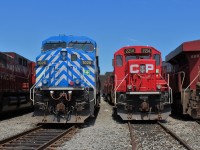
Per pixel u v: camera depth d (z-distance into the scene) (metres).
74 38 13.29
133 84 12.62
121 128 10.84
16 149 7.00
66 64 11.74
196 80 13.05
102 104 26.75
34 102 11.38
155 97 12.37
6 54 15.11
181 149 7.07
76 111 11.20
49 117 11.23
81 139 8.45
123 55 13.85
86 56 12.06
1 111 14.27
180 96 13.75
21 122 13.11
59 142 7.93
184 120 13.41
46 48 13.25
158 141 8.12
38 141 8.14
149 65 12.70
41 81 11.70
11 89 15.69
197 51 13.02
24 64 18.58
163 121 13.02
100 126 11.46
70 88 11.09
